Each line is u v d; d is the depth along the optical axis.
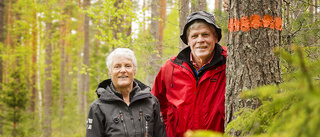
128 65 2.04
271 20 1.74
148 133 1.96
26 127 9.01
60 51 20.05
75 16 18.67
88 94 8.20
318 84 0.81
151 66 6.69
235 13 1.82
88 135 1.92
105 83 2.17
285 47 2.97
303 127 0.62
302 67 0.64
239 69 1.80
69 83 24.19
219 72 2.17
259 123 1.09
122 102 1.97
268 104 1.09
